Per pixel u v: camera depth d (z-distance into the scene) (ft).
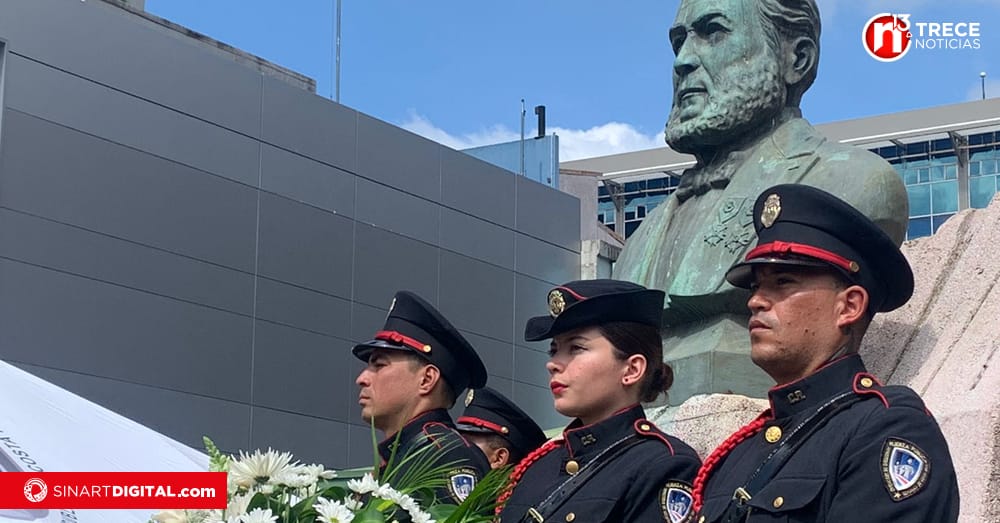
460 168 63.82
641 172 133.59
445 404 18.33
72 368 48.26
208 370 52.65
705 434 20.76
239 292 54.08
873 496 11.24
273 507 12.85
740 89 24.63
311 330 56.59
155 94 52.06
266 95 56.18
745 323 23.67
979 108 116.47
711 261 23.98
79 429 18.04
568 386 14.65
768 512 11.66
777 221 13.03
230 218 54.13
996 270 21.75
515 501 14.57
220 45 63.21
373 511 12.40
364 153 59.82
